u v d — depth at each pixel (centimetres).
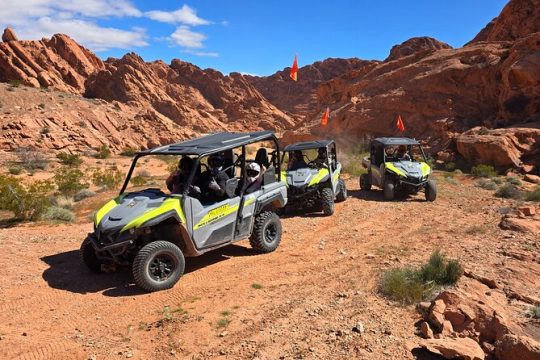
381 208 1247
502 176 2167
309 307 554
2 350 474
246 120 13125
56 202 1616
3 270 726
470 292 557
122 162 4859
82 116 6844
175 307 580
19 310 580
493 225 963
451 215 1120
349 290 604
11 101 6481
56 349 476
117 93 10444
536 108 2938
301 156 1288
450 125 3344
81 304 598
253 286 643
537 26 4928
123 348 475
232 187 773
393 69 5331
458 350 408
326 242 895
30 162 4156
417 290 558
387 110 4031
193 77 15100
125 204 691
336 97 6169
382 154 1447
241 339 480
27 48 10081
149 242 686
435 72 3947
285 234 967
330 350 443
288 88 17425
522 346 389
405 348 438
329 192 1158
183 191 702
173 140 7675
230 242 761
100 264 714
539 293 562
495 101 3419
